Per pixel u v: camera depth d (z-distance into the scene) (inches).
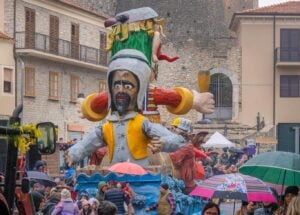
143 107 944.9
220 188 606.5
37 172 807.7
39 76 2386.8
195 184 969.5
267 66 2819.9
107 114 979.9
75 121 2566.4
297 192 593.3
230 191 605.0
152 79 960.3
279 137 2783.0
